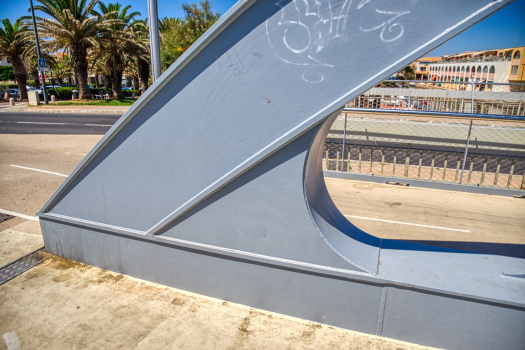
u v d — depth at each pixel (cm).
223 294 280
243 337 244
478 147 1004
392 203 561
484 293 211
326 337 243
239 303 278
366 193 612
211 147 250
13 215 501
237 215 254
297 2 204
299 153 226
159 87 252
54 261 348
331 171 709
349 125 1105
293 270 249
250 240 255
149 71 3797
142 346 237
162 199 279
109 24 2553
